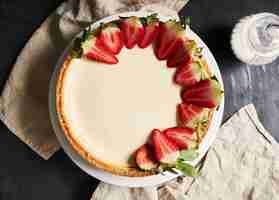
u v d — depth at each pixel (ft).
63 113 2.20
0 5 2.48
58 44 2.47
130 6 2.45
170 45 2.21
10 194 2.46
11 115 2.46
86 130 2.23
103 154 2.22
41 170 2.48
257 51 2.43
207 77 2.23
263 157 2.51
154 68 2.24
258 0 2.55
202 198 2.48
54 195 2.47
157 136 2.19
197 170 2.49
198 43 2.33
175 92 2.24
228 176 2.50
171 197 2.44
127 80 2.24
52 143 2.46
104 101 2.23
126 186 2.33
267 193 2.50
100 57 2.21
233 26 2.52
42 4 2.49
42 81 2.47
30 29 2.49
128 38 2.22
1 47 2.48
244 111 2.51
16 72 2.46
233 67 2.54
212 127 2.31
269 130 2.54
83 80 2.23
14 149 2.48
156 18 2.22
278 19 2.45
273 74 2.55
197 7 2.52
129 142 2.22
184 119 2.22
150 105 2.23
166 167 2.20
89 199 2.47
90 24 2.35
